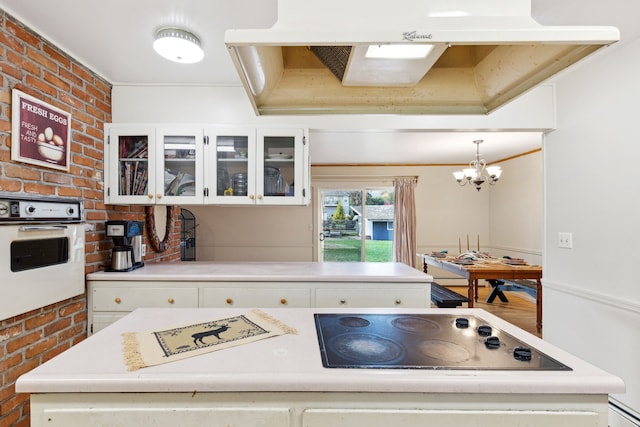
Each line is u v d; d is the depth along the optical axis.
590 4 1.41
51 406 0.79
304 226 5.64
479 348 0.97
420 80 1.28
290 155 2.35
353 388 0.79
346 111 1.34
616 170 1.79
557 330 2.18
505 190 5.07
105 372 0.81
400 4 0.90
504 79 1.19
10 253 1.49
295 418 0.81
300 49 1.25
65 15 1.55
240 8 1.50
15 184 1.57
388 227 5.74
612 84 1.81
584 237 1.98
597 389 0.78
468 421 0.80
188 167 2.37
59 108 1.84
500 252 5.21
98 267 2.20
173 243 3.21
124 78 2.25
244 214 5.62
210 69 2.12
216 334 1.07
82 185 2.04
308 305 2.12
